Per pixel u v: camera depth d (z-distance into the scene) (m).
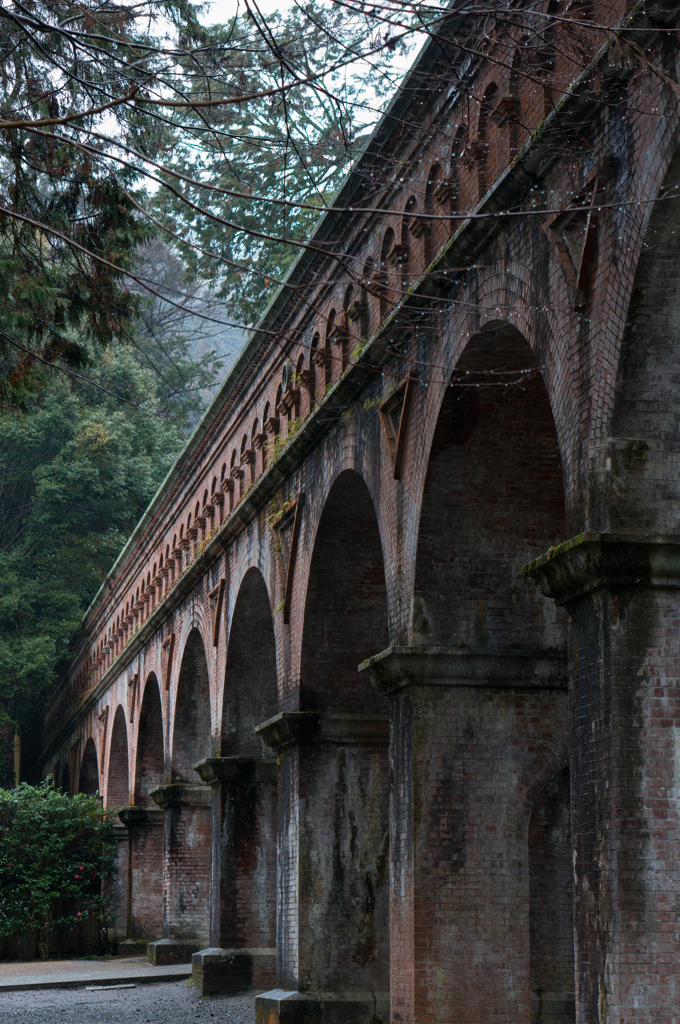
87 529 43.22
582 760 8.29
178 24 8.21
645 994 7.62
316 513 15.79
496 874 11.73
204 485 23.36
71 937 29.23
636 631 8.05
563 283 9.02
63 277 10.40
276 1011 14.97
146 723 30.16
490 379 11.28
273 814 20.08
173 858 24.86
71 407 41.66
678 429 8.28
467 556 12.18
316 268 15.68
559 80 9.09
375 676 12.47
